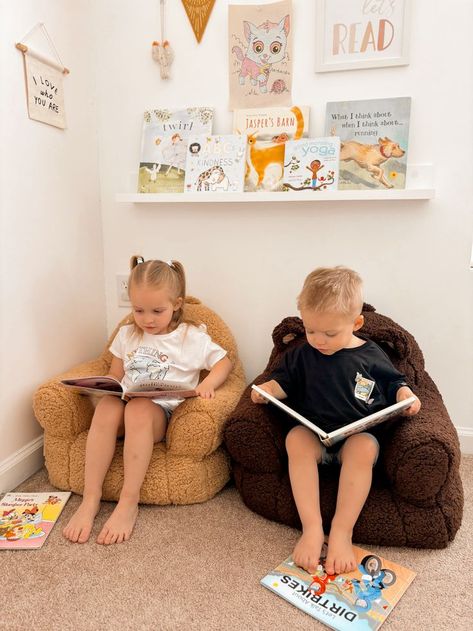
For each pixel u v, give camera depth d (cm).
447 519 127
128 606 110
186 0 175
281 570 119
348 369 138
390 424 137
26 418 161
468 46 156
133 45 184
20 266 155
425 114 163
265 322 192
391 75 164
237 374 177
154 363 159
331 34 165
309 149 170
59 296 175
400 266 174
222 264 191
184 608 109
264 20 171
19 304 156
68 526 133
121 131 192
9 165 149
